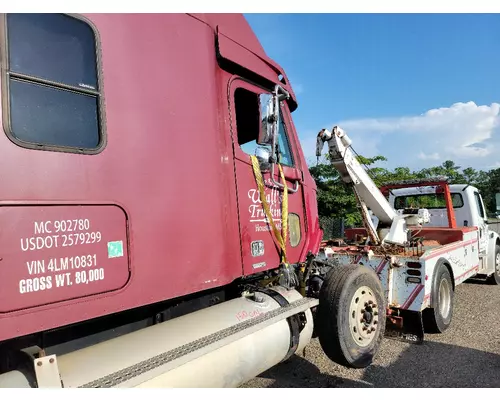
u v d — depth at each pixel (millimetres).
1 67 1839
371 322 3920
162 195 2451
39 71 1972
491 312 6328
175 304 2961
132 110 2350
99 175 2145
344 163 5375
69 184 2016
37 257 1865
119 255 2189
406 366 4324
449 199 7152
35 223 1873
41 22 2002
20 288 1803
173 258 2484
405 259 5078
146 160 2385
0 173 1793
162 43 2586
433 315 5188
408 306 5020
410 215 6230
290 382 3955
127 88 2342
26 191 1861
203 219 2711
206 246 2715
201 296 3143
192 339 2438
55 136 2002
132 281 2240
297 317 3227
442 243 6863
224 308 2883
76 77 2115
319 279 4102
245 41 3371
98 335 2498
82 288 2016
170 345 2328
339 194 14516
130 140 2316
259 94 3486
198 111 2775
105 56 2260
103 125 2199
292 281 3514
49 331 2221
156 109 2482
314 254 4000
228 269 2885
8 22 1886
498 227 9883
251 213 3164
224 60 3068
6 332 1759
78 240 2018
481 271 7840
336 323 3506
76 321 1982
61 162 1996
